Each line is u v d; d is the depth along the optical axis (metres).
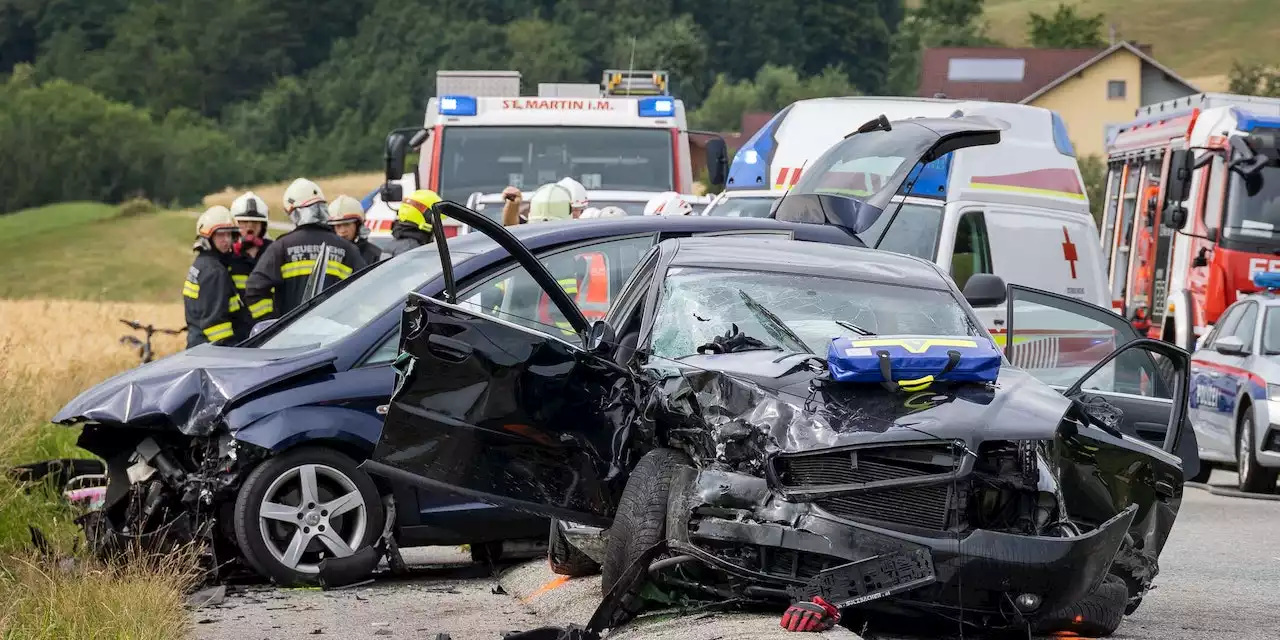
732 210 54.41
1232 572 31.28
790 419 20.91
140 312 130.50
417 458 22.86
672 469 21.95
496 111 64.00
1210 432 52.81
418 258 31.25
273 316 40.38
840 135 53.59
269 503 27.36
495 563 30.31
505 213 46.25
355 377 28.00
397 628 23.84
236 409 27.23
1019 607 20.20
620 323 25.75
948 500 20.19
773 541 20.30
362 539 27.80
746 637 19.27
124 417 27.05
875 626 21.92
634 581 21.09
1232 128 64.38
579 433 22.88
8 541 29.81
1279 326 50.94
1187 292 65.88
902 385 21.39
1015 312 34.25
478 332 22.36
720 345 23.56
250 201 43.50
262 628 23.84
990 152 50.06
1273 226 63.38
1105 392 32.22
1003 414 20.95
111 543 27.89
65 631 22.38
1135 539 23.33
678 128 64.44
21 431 36.34
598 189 63.53
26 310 115.06
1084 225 51.47
